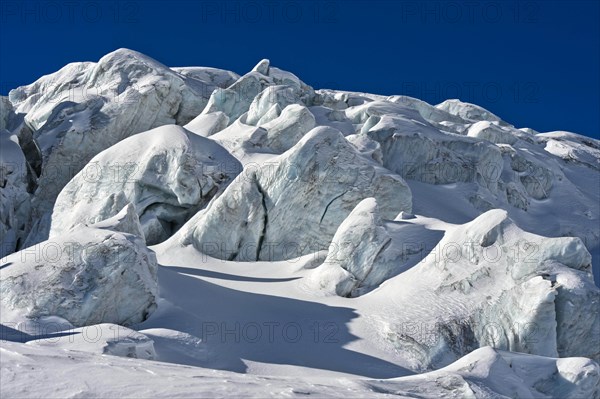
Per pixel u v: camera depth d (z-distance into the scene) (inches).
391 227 861.8
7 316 614.5
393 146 1314.0
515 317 686.5
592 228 1389.0
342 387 419.8
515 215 1360.7
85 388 291.7
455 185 1288.1
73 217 1061.8
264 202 943.7
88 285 649.6
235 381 339.3
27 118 1491.1
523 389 515.5
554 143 1888.5
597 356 692.7
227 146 1195.9
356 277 789.9
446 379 486.9
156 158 1074.7
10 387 282.0
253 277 845.8
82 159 1339.8
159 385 307.7
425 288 739.4
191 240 944.3
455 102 2256.4
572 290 687.1
